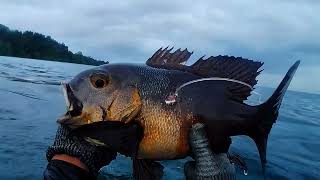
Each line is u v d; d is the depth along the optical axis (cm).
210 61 46
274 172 109
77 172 43
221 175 43
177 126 43
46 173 43
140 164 45
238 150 130
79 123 43
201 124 43
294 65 43
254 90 46
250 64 46
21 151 110
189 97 44
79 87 44
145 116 43
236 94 45
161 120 43
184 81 44
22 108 185
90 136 42
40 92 256
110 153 46
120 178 94
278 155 133
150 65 47
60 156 44
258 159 120
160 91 43
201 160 43
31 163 100
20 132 133
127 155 42
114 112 43
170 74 45
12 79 335
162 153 43
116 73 44
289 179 104
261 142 45
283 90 43
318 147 152
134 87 43
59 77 402
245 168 49
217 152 45
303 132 189
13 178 89
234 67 46
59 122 43
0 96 221
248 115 44
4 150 109
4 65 558
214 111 44
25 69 511
